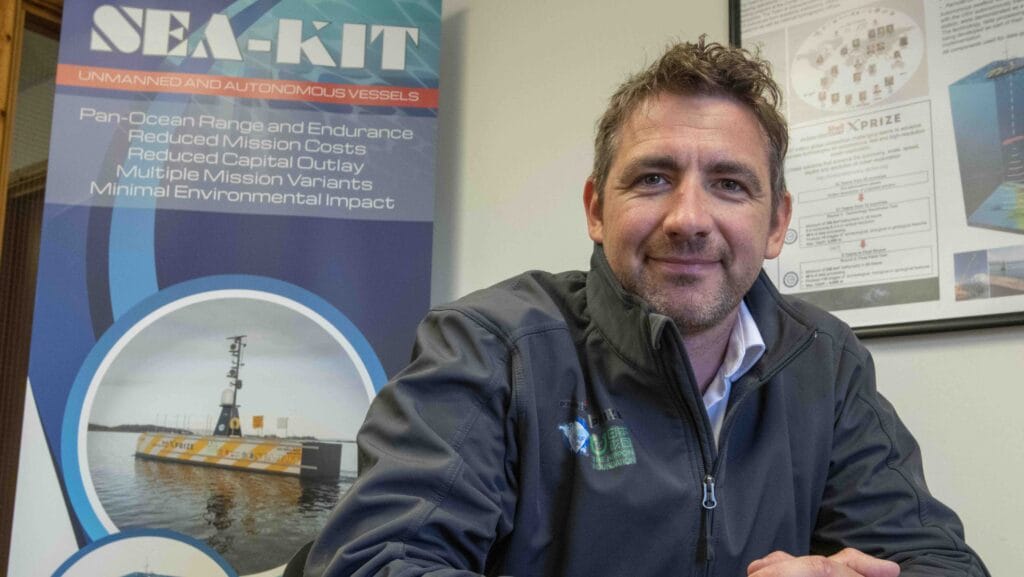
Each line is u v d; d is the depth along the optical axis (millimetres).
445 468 1037
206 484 1993
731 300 1241
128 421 2002
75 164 2098
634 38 2201
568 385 1211
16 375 2438
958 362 1694
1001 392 1643
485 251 2322
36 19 2502
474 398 1136
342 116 2176
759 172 1262
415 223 2139
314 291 2092
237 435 2018
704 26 2104
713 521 1168
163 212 2092
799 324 1315
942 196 1734
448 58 2510
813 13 1939
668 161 1233
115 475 1978
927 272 1728
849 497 1279
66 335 2023
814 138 1895
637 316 1206
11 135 2389
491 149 2375
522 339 1197
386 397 1136
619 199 1266
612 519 1143
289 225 2117
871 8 1870
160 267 2070
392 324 2086
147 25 2172
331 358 2068
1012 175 1667
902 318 1740
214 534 1970
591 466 1166
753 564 985
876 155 1818
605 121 1355
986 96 1717
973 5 1757
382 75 2201
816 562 973
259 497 1995
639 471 1165
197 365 2037
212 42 2178
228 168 2127
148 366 2027
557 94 2293
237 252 2092
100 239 2068
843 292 1810
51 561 1939
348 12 2227
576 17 2307
